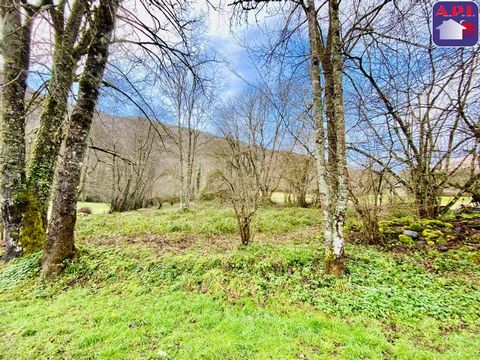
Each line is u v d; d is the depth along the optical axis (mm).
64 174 4578
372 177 6055
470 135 5398
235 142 14797
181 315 3174
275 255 4785
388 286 3775
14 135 5289
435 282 3867
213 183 16188
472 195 7535
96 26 4645
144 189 20062
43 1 5051
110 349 2512
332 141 5023
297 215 11688
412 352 2416
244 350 2500
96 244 6203
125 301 3547
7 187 5133
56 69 4203
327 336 2713
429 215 7402
